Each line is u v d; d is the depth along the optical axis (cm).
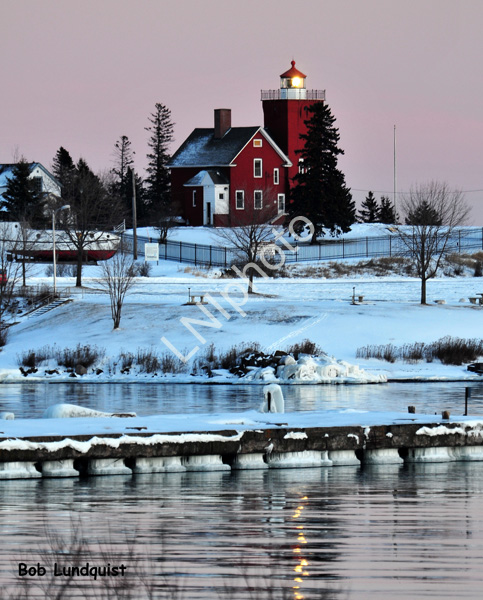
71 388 17150
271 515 7425
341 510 7619
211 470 8988
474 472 9150
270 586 5775
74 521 7194
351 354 19950
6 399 15388
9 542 6619
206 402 14738
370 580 5906
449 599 5603
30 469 8575
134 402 14775
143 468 8850
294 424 9625
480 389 16612
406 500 7969
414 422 9781
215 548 6531
